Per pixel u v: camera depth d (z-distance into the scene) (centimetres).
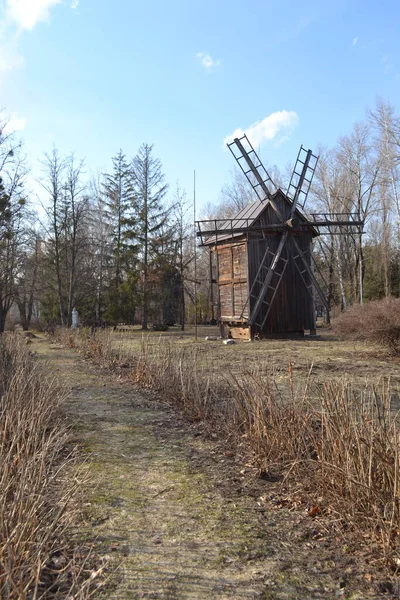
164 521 432
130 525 422
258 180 2398
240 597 321
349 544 390
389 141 3366
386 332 1398
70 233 3828
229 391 798
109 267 3956
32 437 530
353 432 459
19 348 1268
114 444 656
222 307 2500
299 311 2355
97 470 553
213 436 691
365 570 353
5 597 282
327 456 470
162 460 593
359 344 1842
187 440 679
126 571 350
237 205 4888
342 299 3788
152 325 3638
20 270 3688
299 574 349
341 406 487
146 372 1113
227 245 2420
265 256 2272
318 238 3784
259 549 384
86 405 898
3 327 3516
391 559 358
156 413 838
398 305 1403
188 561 366
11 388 716
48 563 351
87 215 4178
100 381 1167
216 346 1938
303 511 453
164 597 320
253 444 596
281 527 423
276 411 596
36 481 405
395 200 3378
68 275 4016
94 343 1661
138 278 3728
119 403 917
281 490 499
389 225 3975
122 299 3697
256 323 2261
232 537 404
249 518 439
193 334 2908
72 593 319
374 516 397
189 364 1105
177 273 3869
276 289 2241
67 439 607
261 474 542
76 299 4000
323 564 362
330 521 421
